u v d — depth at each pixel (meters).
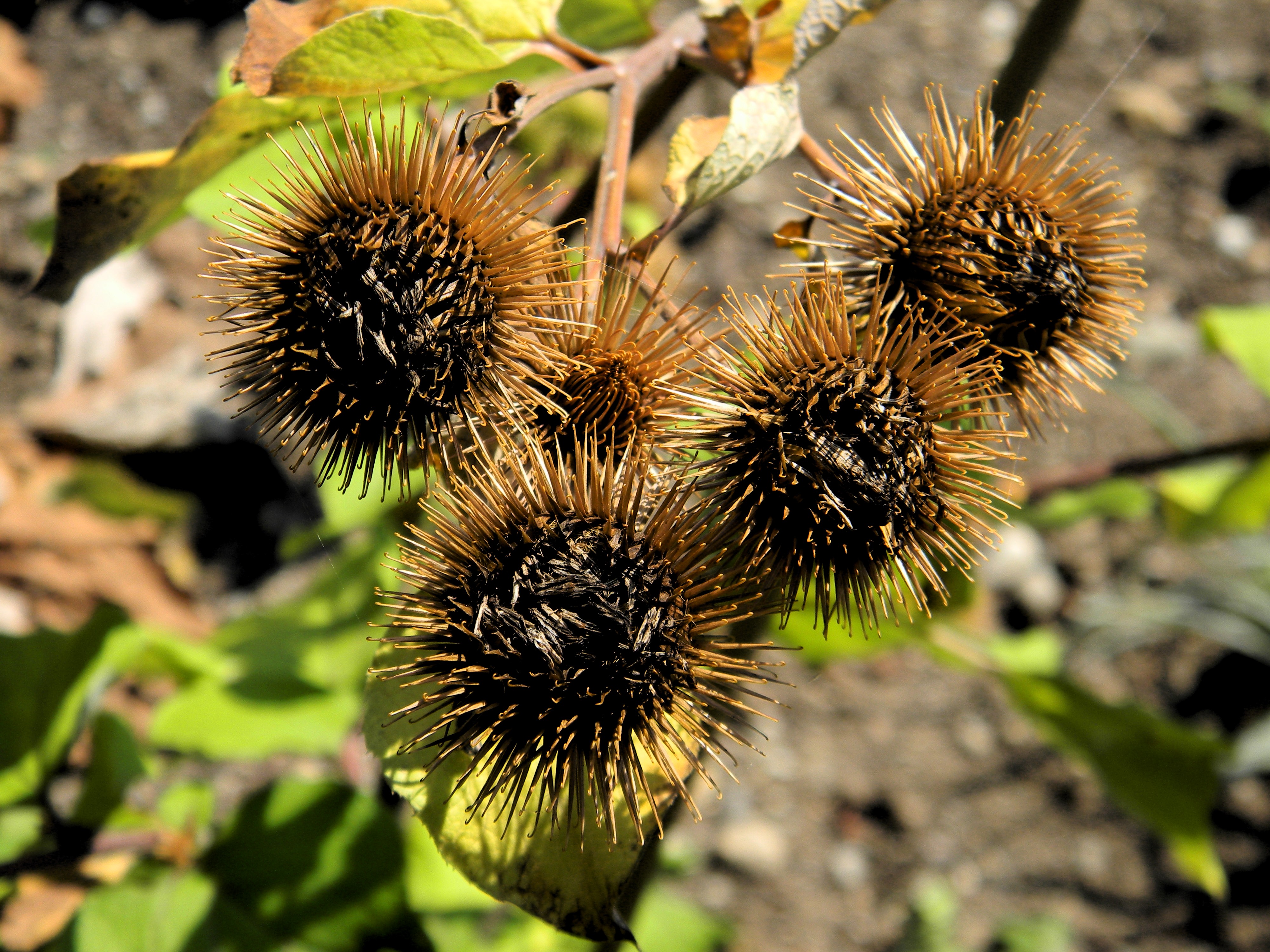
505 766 0.18
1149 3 0.57
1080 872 0.41
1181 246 0.50
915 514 0.19
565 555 0.18
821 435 0.19
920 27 0.54
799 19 0.20
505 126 0.19
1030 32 0.23
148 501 0.42
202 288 0.45
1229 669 0.44
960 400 0.19
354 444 0.19
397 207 0.19
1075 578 0.46
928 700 0.46
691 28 0.20
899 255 0.20
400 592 0.19
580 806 0.18
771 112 0.19
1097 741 0.29
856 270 0.20
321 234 0.19
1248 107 0.53
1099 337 0.21
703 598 0.18
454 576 0.18
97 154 0.46
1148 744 0.28
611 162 0.19
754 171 0.19
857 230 0.20
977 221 0.20
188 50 0.49
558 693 0.18
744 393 0.19
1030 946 0.39
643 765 0.19
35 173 0.46
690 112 0.45
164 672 0.30
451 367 0.19
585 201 0.22
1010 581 0.46
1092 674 0.45
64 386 0.43
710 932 0.33
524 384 0.19
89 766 0.26
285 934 0.24
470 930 0.30
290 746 0.28
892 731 0.45
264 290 0.19
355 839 0.25
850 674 0.46
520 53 0.20
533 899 0.19
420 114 0.22
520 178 0.19
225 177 0.22
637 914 0.26
